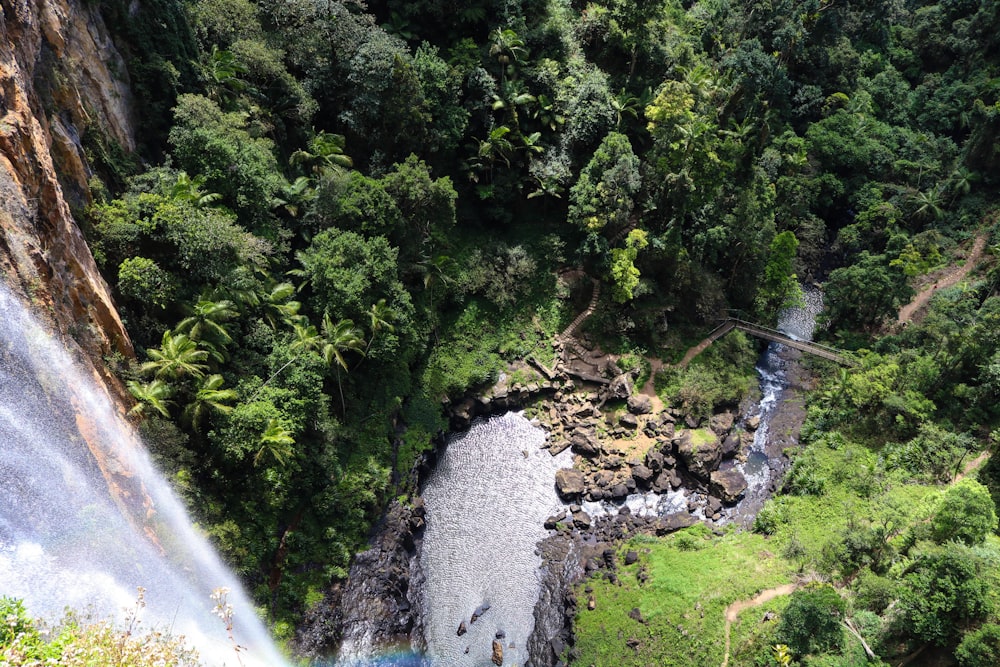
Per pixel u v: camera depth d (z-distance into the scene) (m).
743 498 63.25
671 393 70.44
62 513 35.53
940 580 42.38
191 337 45.25
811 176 91.56
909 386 66.69
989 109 88.81
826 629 43.12
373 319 55.91
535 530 59.78
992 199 89.44
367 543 54.34
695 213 77.81
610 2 83.00
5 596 26.12
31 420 35.12
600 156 69.38
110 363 41.44
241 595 45.72
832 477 61.38
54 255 38.38
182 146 50.53
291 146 65.06
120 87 50.28
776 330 79.00
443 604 53.97
